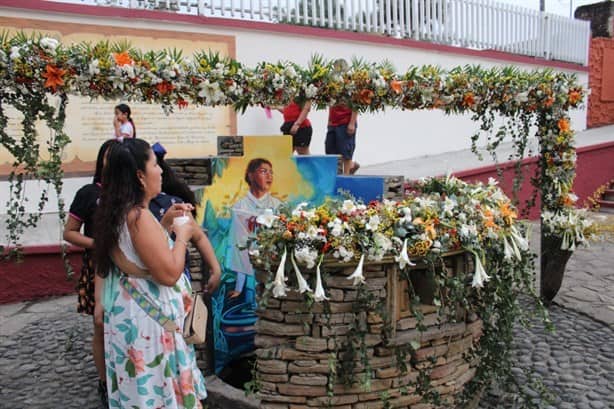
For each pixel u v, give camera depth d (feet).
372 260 9.25
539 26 41.50
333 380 9.35
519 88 14.28
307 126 21.54
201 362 11.39
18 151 10.72
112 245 7.84
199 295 9.28
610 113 47.55
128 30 23.91
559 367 12.87
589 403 11.25
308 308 9.37
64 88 10.19
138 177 7.80
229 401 10.44
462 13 36.76
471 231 9.94
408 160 35.47
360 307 9.50
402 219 9.61
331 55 30.53
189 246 11.11
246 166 11.96
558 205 16.01
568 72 43.14
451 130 38.06
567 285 18.84
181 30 25.39
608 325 15.34
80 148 23.34
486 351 10.78
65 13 22.38
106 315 8.11
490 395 11.65
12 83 9.95
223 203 11.78
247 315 12.15
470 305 10.50
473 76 13.51
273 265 9.43
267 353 9.69
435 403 9.87
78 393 11.98
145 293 7.88
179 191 10.68
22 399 11.70
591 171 33.99
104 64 10.07
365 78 11.84
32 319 16.62
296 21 29.58
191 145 26.05
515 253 10.66
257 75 11.27
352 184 12.95
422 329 9.32
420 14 34.78
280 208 9.98
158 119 25.12
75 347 14.44
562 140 15.52
